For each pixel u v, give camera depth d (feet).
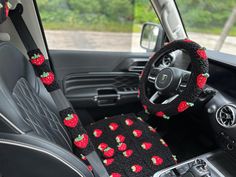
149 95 3.62
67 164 2.07
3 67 2.14
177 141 4.49
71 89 4.66
